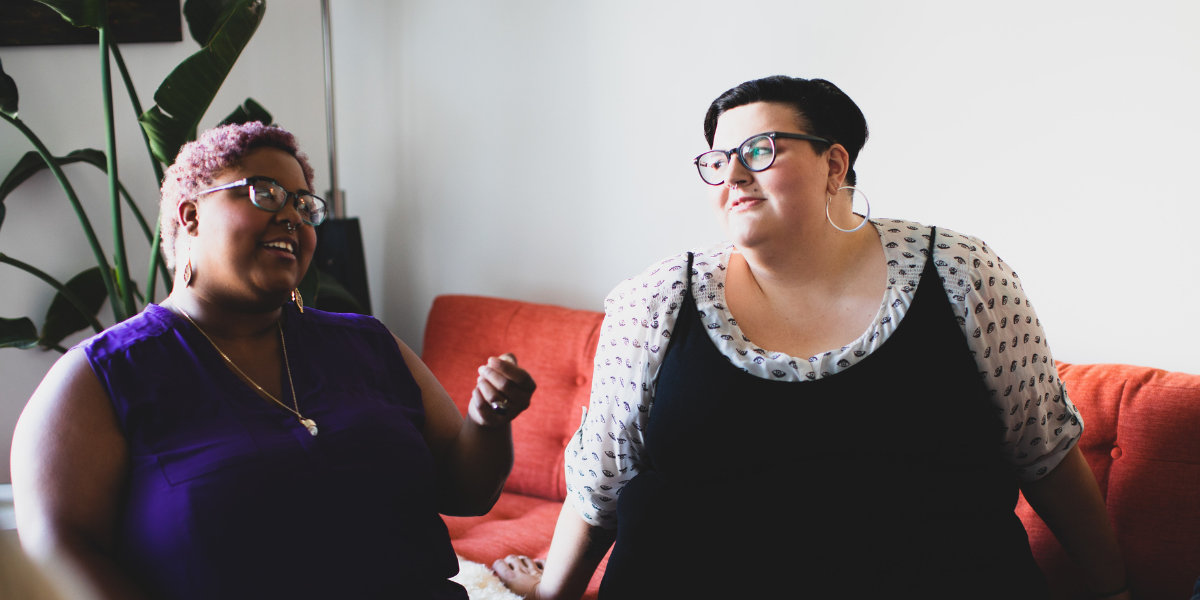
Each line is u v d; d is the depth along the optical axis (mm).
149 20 2271
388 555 976
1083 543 1283
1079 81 1719
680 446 1124
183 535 854
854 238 1127
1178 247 1651
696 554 1120
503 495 2094
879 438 1062
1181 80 1616
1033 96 1772
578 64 2369
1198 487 1318
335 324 1138
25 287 2191
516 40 2461
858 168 2004
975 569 1052
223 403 939
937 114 1888
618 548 1217
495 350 2230
